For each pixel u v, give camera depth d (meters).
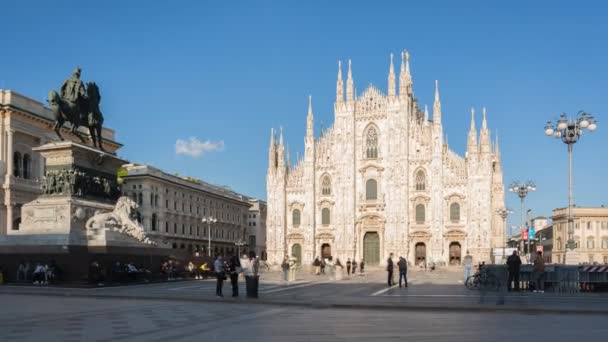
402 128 107.62
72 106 42.81
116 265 40.53
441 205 104.25
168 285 43.78
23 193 88.94
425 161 106.69
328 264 78.31
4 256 39.97
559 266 39.53
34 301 29.56
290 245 113.44
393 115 108.50
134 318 22.61
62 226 39.81
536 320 23.17
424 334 18.78
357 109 112.06
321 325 20.92
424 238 104.88
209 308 27.09
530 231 77.25
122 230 43.12
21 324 20.56
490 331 19.62
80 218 40.66
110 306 27.41
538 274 39.75
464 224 102.69
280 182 114.00
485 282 42.41
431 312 26.23
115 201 45.38
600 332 19.56
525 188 77.06
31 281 38.97
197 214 136.25
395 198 106.75
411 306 27.72
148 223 113.12
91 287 37.03
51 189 41.19
